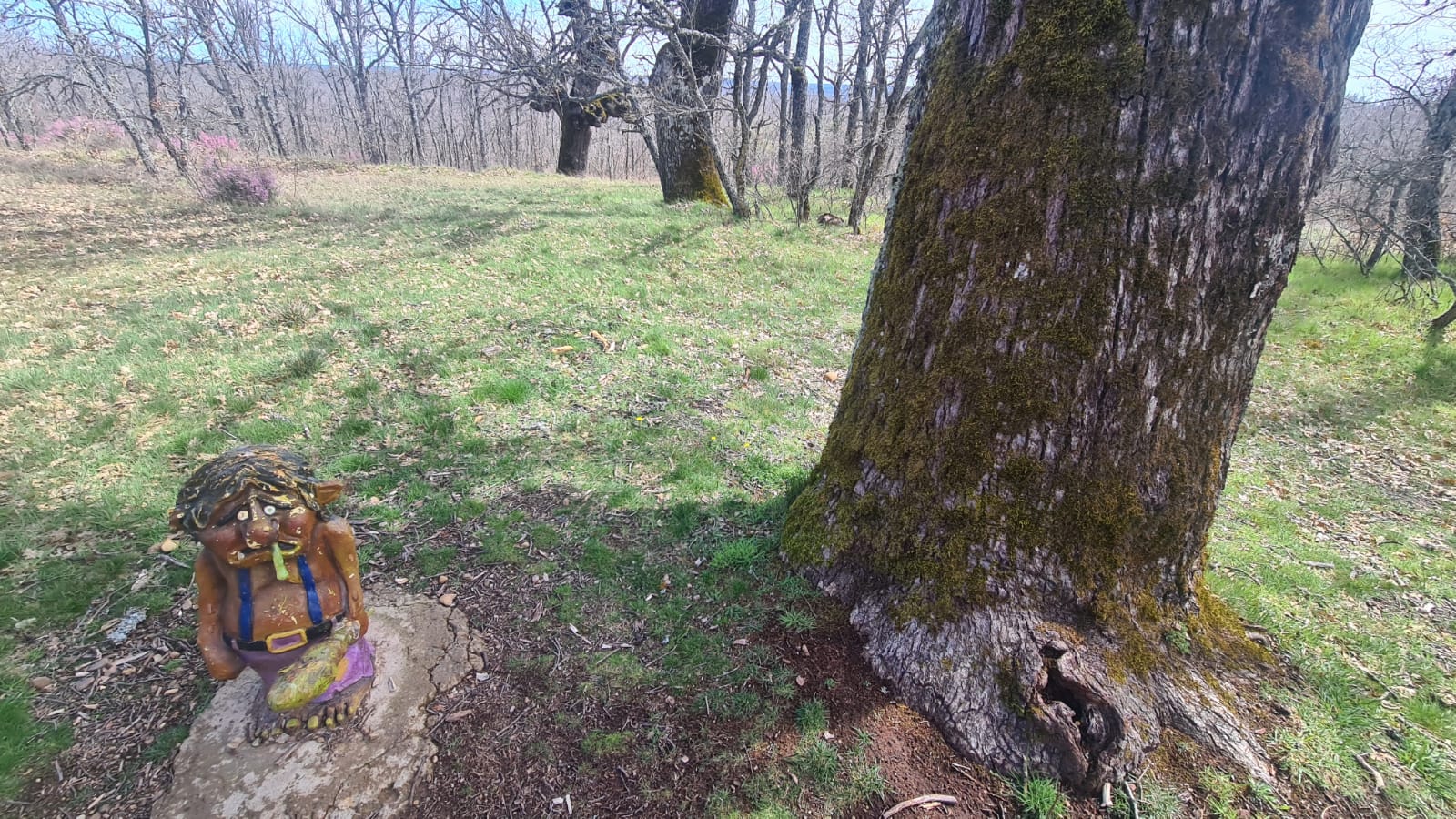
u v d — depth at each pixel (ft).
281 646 8.34
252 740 9.02
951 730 8.86
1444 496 19.17
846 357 25.93
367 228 40.32
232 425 17.46
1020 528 9.02
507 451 16.79
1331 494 19.06
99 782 8.54
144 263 31.42
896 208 10.16
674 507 14.56
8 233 36.01
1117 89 7.75
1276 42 7.42
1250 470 20.42
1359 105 43.88
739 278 34.58
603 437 17.70
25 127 102.63
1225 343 8.53
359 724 9.29
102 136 76.84
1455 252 47.47
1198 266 8.11
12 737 8.99
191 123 61.52
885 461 10.19
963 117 8.88
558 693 9.86
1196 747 8.61
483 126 151.02
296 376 20.17
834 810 8.18
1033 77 8.13
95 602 11.58
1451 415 24.79
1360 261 42.22
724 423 18.95
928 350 9.58
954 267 9.10
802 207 50.19
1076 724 8.36
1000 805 8.23
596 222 42.96
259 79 109.60
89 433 16.65
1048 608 9.04
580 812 8.25
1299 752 8.79
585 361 22.44
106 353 21.03
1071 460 8.77
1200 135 7.68
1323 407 25.39
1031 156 8.25
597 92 61.26
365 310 25.73
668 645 10.68
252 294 26.99
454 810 8.27
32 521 13.43
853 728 9.04
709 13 51.21
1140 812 8.03
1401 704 10.14
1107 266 8.14
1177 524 9.01
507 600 11.82
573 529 13.83
